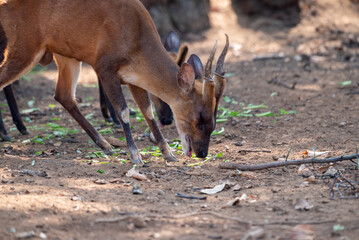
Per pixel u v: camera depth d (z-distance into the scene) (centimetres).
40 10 1027
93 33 1017
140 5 1049
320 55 2164
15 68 1046
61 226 672
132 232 654
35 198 770
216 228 668
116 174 959
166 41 1345
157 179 929
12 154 1111
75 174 949
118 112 1030
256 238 627
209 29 2528
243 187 871
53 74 2100
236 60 2178
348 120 1323
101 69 1023
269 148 1130
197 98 995
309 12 2631
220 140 1202
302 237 627
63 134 1307
